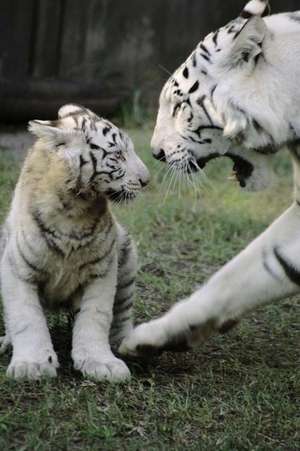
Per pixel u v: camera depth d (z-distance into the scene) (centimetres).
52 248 786
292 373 843
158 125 838
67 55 2005
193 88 803
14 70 1964
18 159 1562
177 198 1472
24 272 789
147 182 833
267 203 1508
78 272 802
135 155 832
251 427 721
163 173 1512
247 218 1402
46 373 762
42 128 784
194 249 1253
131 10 2017
